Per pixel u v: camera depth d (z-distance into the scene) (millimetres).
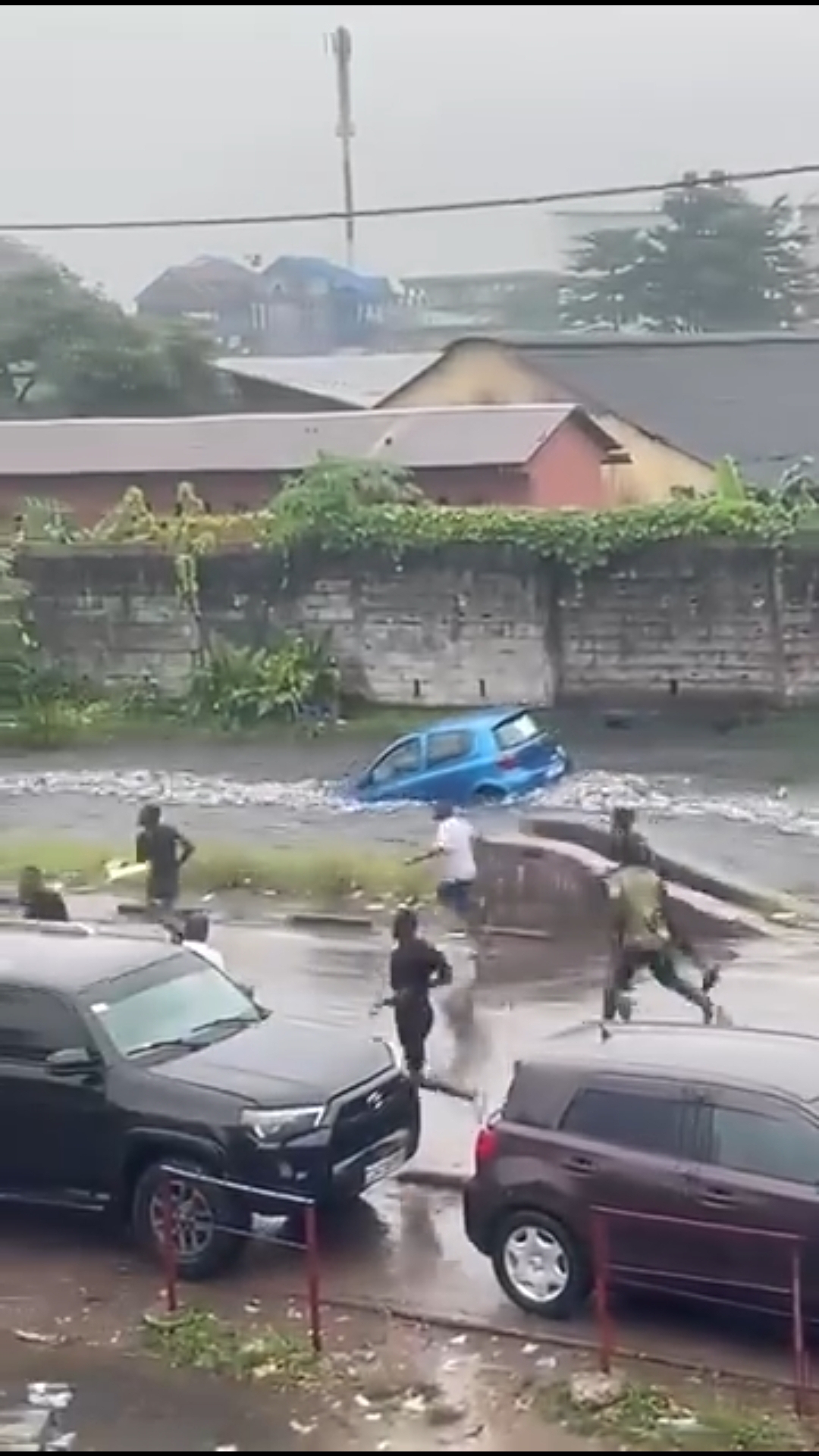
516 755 31234
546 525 37812
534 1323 12430
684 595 37281
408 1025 16766
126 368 72438
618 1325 12352
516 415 48844
